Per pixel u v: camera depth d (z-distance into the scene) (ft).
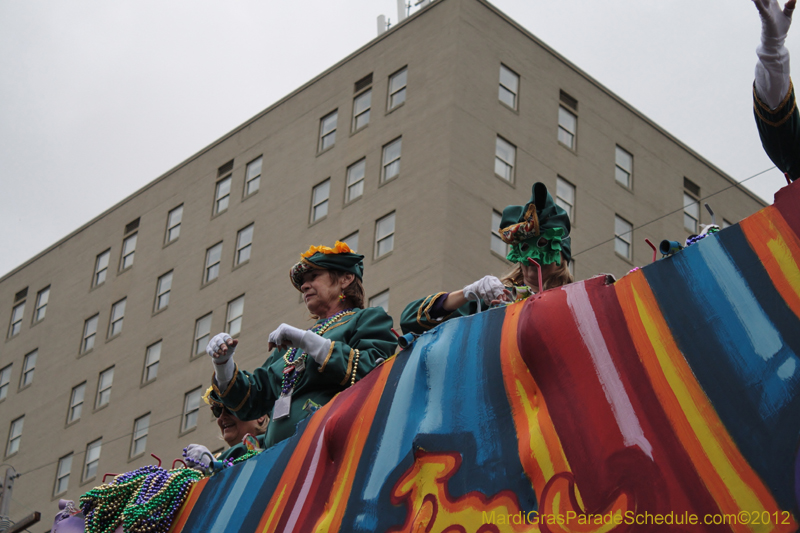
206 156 130.52
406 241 101.60
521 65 114.21
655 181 120.78
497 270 100.63
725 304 11.79
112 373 126.72
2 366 140.87
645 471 11.64
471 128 106.42
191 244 125.80
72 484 123.34
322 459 16.17
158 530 18.80
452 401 14.26
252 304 114.62
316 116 120.06
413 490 14.20
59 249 143.33
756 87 14.37
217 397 21.43
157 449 116.16
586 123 117.39
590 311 12.96
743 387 11.31
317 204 113.70
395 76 114.01
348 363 18.51
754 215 11.89
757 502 10.75
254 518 17.02
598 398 12.42
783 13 14.06
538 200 16.67
